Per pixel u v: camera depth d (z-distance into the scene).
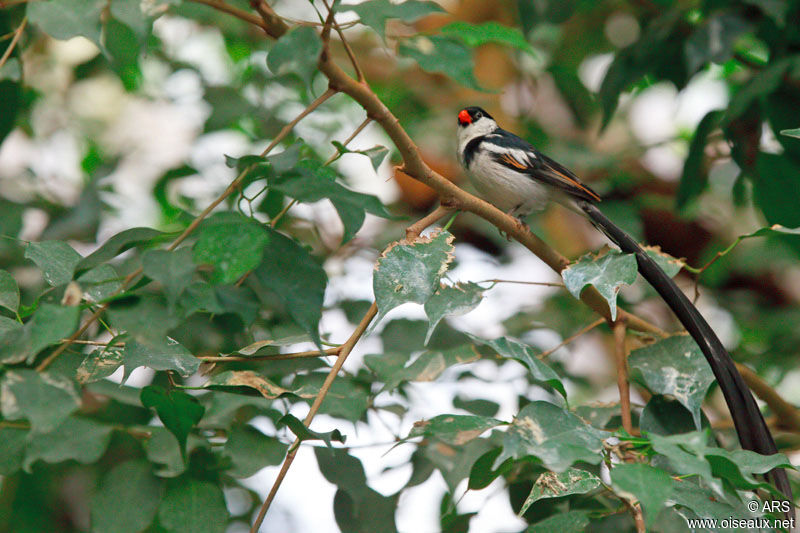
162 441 5.01
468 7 11.30
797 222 7.58
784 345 9.25
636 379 6.86
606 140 11.75
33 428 3.52
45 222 9.23
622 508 4.86
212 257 3.74
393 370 6.40
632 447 4.70
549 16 6.93
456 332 7.65
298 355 4.97
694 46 7.00
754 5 7.09
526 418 4.09
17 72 5.10
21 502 7.41
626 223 9.12
